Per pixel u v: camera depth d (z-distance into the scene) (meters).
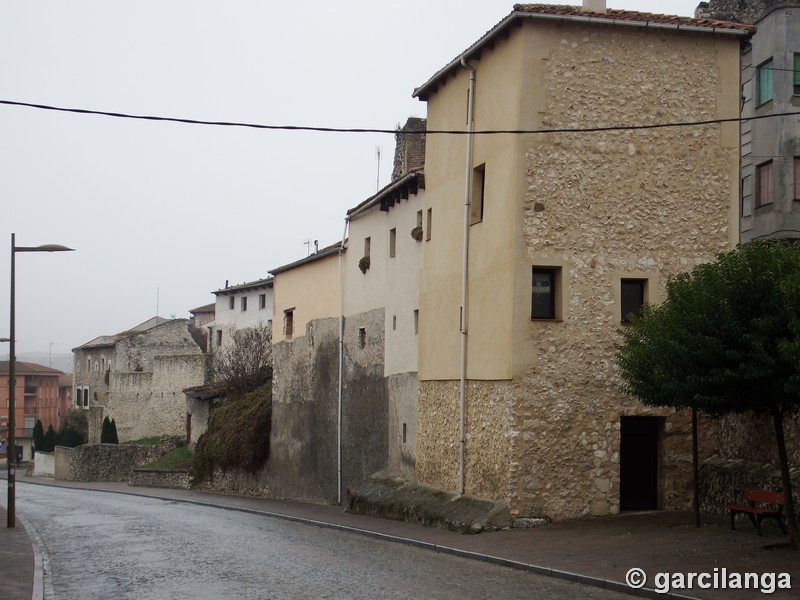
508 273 21.39
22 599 14.00
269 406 41.25
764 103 28.98
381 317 30.53
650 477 21.95
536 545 18.08
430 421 25.92
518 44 21.50
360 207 32.41
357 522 25.08
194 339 81.94
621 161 21.81
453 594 13.59
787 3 28.64
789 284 13.93
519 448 20.94
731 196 22.31
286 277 40.03
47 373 115.25
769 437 19.70
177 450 59.16
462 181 24.30
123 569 17.23
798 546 15.59
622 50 21.91
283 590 14.25
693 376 15.28
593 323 21.47
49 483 63.62
